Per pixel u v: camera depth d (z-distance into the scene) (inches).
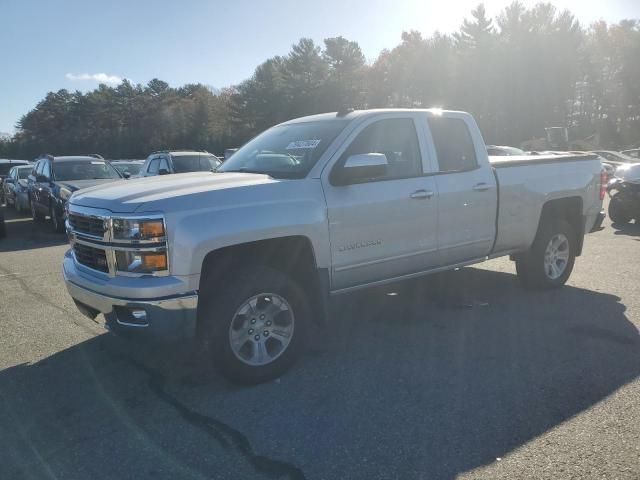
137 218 156.6
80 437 145.4
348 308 248.5
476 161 230.8
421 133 215.2
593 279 290.7
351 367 185.0
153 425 150.5
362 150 197.9
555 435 140.0
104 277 167.0
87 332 223.6
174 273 157.3
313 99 2620.6
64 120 3735.2
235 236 164.1
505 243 243.4
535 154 315.0
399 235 203.2
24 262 377.4
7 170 986.1
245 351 171.8
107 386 174.9
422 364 185.8
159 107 3533.5
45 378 181.0
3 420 154.9
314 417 152.6
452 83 2395.4
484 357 190.4
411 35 2704.2
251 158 213.0
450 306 248.1
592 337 206.2
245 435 144.4
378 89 2691.9
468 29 2411.4
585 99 2566.4
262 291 170.6
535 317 230.4
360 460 131.9
